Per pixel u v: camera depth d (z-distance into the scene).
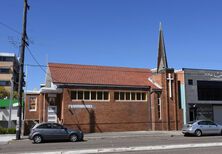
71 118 36.09
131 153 16.14
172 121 40.38
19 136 29.42
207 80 43.19
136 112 39.16
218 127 32.50
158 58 48.53
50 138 25.69
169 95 40.78
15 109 42.62
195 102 42.03
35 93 37.06
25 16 30.69
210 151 16.70
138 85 39.62
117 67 43.59
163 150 17.38
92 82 37.72
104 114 37.56
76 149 18.55
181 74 42.19
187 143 21.98
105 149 17.91
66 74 38.56
